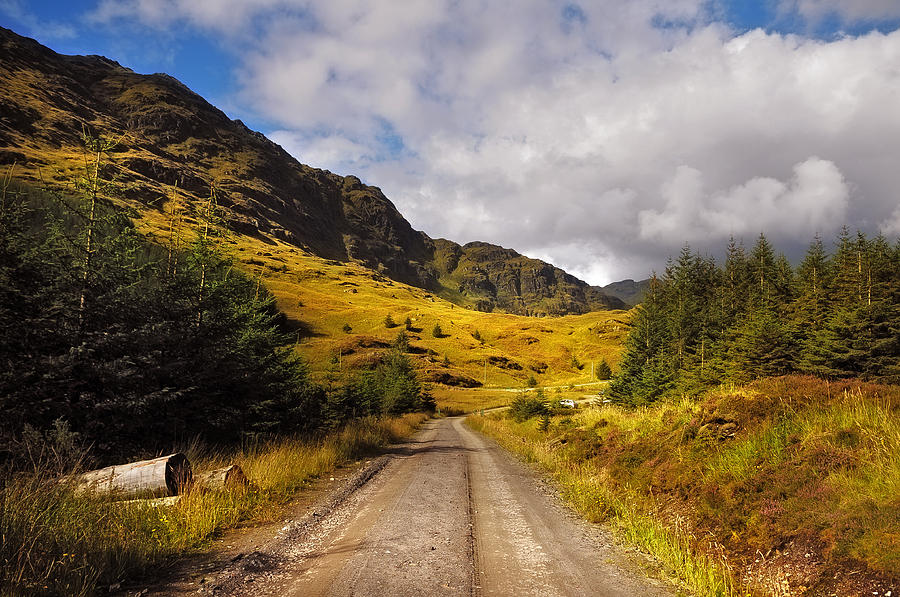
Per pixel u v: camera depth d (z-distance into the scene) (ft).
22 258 29.99
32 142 628.28
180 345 38.83
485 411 201.98
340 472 37.88
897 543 13.55
